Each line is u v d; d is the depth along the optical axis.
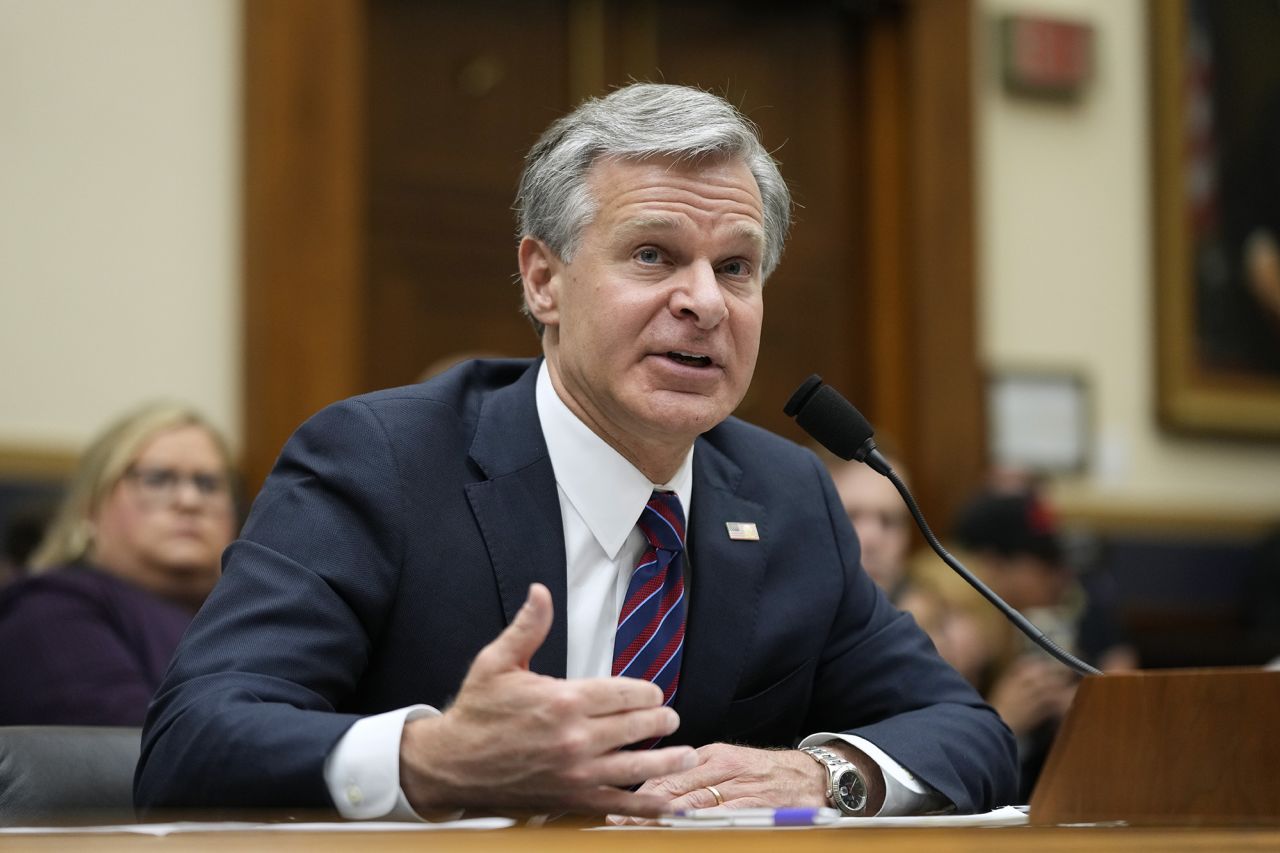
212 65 6.04
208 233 5.97
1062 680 4.30
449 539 2.45
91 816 2.30
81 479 4.14
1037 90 7.48
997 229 7.40
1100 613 5.60
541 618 1.86
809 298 7.25
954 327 7.20
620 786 2.03
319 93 6.14
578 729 1.83
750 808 2.24
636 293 2.47
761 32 7.21
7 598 3.80
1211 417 7.54
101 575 3.90
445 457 2.52
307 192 6.08
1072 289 7.49
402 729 1.95
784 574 2.73
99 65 5.86
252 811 1.98
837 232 7.31
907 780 2.43
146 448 4.11
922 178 7.23
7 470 5.50
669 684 2.52
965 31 7.37
